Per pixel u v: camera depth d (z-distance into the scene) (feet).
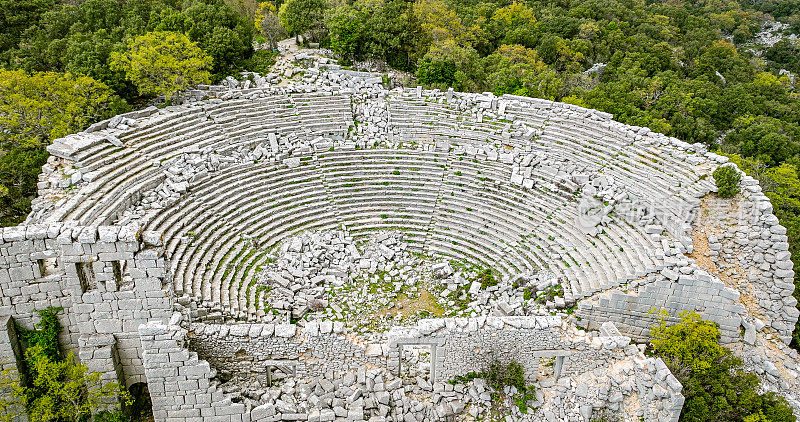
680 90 215.10
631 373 94.17
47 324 91.20
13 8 197.88
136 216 110.63
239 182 135.03
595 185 132.98
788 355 107.65
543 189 138.21
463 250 135.44
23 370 92.02
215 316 102.99
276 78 169.58
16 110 129.59
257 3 261.24
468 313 116.78
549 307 109.50
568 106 155.53
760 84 260.42
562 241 124.88
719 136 201.57
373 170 149.28
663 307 105.81
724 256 111.96
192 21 171.83
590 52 264.72
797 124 220.84
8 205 118.93
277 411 90.84
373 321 114.32
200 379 86.99
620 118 174.40
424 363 103.09
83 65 145.89
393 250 135.44
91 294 89.66
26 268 87.35
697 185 120.47
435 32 200.75
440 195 145.79
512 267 127.44
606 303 106.01
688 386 91.30
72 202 103.55
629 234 117.70
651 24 315.99
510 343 95.76
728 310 102.42
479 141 154.40
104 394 88.48
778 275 107.96
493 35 251.80
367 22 190.08
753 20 425.28
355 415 89.71
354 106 164.96
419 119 160.35
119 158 122.83
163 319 93.30
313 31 198.18
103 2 199.62
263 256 124.67
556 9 319.47
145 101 154.20
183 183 123.65
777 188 156.97
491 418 93.30
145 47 147.13
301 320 112.27
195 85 159.94
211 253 116.06
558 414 93.15
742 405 89.66
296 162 145.69
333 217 140.87
